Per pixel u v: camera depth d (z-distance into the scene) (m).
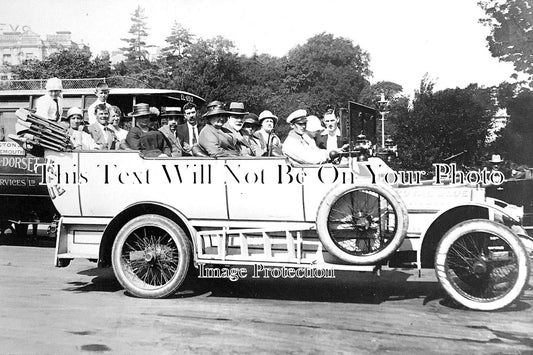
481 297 5.64
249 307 5.78
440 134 12.17
